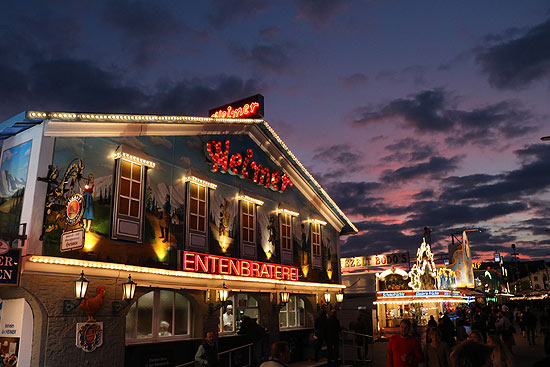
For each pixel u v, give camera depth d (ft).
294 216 65.21
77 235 31.27
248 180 56.90
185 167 47.06
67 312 33.06
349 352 56.65
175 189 45.24
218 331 48.11
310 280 65.72
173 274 42.14
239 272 50.34
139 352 38.88
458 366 11.10
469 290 128.47
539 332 110.63
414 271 105.50
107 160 38.29
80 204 31.81
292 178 66.23
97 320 34.99
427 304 110.01
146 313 41.39
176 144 46.39
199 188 48.49
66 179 34.55
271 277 55.36
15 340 32.63
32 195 32.37
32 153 33.88
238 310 53.36
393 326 103.35
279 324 57.72
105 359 35.06
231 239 52.26
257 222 57.16
